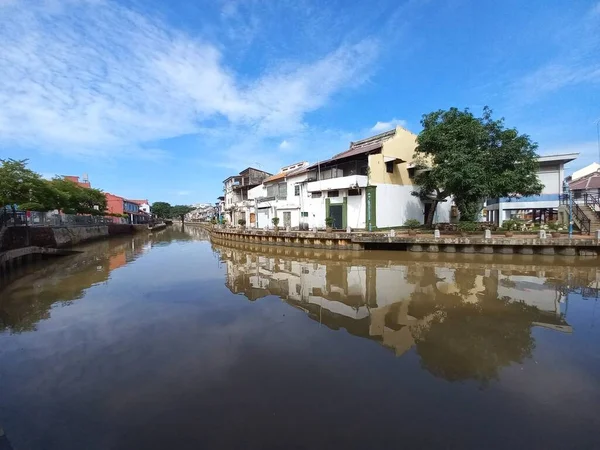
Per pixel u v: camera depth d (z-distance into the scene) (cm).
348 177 2712
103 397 491
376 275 1405
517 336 697
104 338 736
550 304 922
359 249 2214
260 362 591
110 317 891
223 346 671
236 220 5475
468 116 2120
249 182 5197
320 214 3131
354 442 378
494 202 3041
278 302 1014
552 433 390
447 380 518
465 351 625
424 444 373
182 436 397
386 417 424
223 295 1113
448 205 3538
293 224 3566
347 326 782
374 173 2722
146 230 6612
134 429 414
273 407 452
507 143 2064
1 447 386
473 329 742
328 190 2988
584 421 411
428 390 489
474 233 2198
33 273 1653
